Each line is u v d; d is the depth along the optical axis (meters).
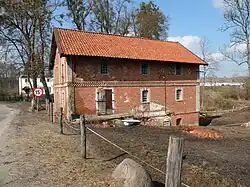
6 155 10.72
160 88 33.03
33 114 29.52
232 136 19.16
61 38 28.67
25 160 9.98
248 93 55.09
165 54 34.34
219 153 13.57
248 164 11.62
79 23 45.62
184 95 35.50
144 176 6.97
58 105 32.53
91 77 28.09
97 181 7.85
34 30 37.50
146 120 30.39
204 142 16.66
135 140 15.81
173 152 4.96
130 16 54.41
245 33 41.59
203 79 56.31
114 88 29.47
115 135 17.52
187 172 9.83
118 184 6.95
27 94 65.19
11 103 52.03
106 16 49.56
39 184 7.65
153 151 12.77
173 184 4.96
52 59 35.62
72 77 27.08
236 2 41.38
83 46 28.66
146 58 31.00
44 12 37.34
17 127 18.33
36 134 15.42
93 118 26.11
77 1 44.62
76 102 27.20
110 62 29.28
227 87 61.09
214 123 33.75
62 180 7.95
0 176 8.31
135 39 35.53
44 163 9.60
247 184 9.09
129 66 30.53
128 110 30.39
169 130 21.34
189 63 35.09
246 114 36.75
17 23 37.94
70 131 17.59
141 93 31.39
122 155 11.65
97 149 12.37
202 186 8.76
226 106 49.62
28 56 37.84
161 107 33.03
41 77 38.62
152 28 59.91
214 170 10.27
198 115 37.06
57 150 11.52
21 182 7.81
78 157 10.52
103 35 33.03
